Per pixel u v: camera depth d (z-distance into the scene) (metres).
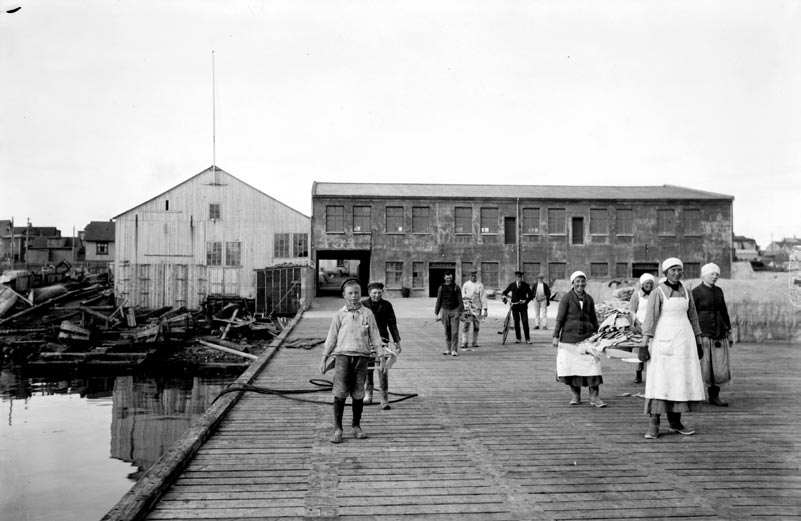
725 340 8.33
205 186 39.41
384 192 41.12
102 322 34.19
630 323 8.62
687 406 6.42
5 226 91.94
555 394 9.32
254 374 10.67
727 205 41.97
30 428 14.66
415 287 40.16
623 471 5.45
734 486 5.05
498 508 4.55
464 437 6.67
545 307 21.11
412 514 4.43
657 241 41.59
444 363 12.91
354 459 5.82
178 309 37.25
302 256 39.56
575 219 41.84
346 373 6.54
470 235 40.59
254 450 6.12
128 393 19.64
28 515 8.32
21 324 34.41
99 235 78.50
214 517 4.36
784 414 7.75
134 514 4.20
